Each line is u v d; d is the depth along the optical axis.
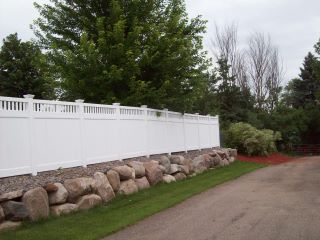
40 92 36.78
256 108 48.12
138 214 10.34
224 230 8.46
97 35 19.22
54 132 11.33
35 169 10.48
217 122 26.50
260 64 56.12
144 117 16.52
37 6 20.09
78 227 9.01
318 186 14.52
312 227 8.42
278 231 8.20
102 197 11.45
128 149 15.16
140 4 19.47
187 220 9.59
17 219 8.76
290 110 48.00
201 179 17.27
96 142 13.23
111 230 8.79
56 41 19.86
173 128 19.47
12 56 38.44
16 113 10.01
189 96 20.28
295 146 45.66
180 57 19.14
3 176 9.52
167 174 16.33
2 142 9.57
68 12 19.84
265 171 21.27
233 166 23.42
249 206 10.98
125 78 18.45
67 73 18.56
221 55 50.31
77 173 11.48
